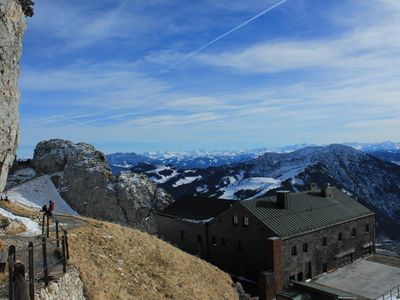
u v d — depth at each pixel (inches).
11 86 930.1
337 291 1569.9
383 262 2192.4
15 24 933.2
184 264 1358.3
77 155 3299.7
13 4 921.5
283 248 1811.0
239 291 1427.2
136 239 1341.0
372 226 2393.0
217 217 2142.0
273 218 1948.8
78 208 3058.6
